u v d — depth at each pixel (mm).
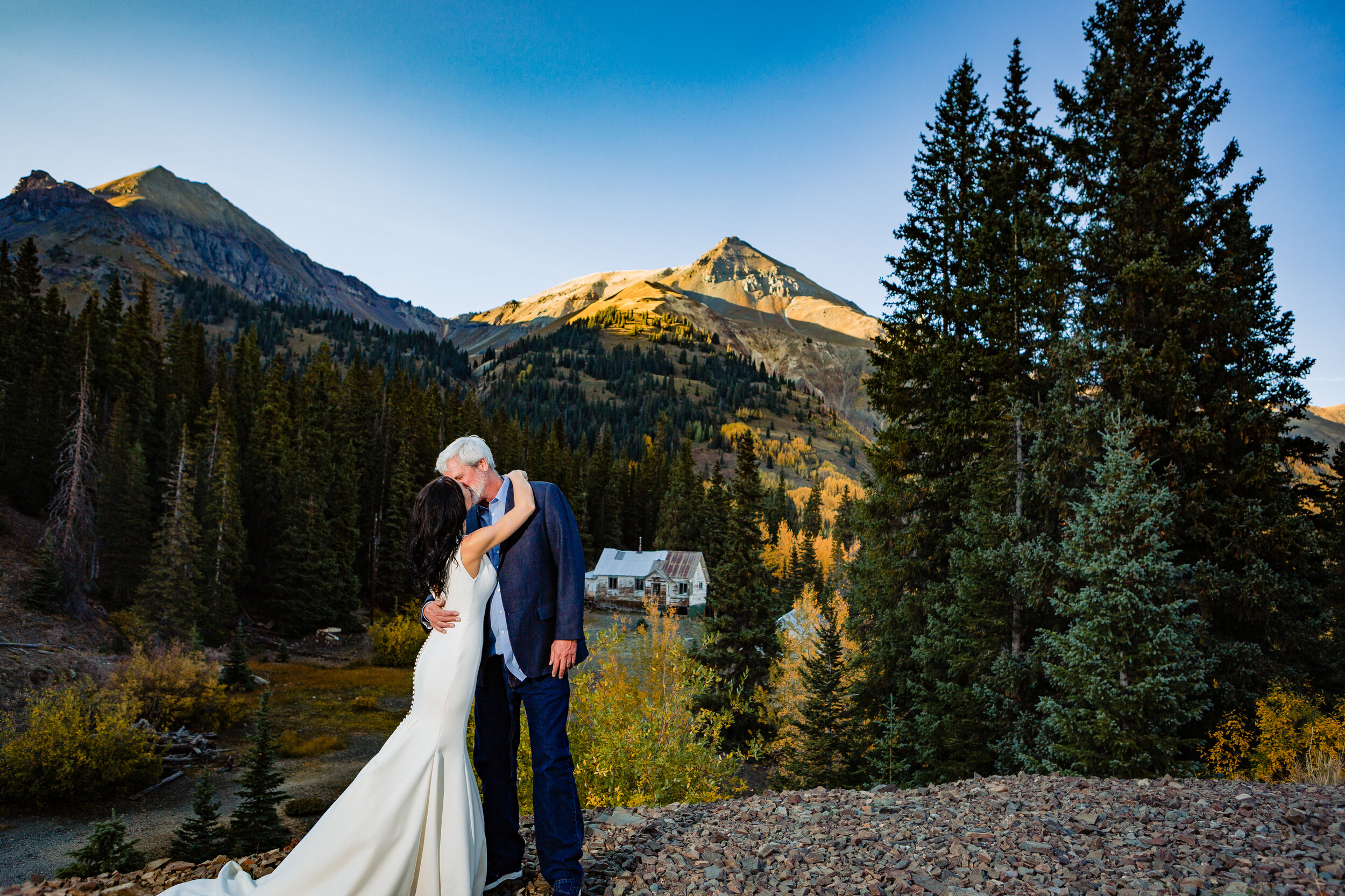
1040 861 4066
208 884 2902
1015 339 20609
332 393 73500
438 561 3021
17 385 57344
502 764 3424
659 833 4387
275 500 59062
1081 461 17109
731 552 31438
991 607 17578
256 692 39844
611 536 95062
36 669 33375
